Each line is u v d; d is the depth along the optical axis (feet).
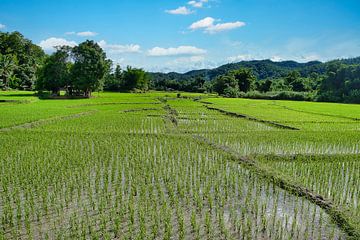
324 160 52.90
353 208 32.94
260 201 34.47
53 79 218.59
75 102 171.42
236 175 43.11
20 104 152.25
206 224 28.19
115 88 359.66
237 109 145.48
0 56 292.81
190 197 35.17
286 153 57.82
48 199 34.50
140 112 128.67
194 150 58.29
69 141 65.21
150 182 40.01
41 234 27.37
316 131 80.74
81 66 214.48
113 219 29.86
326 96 245.04
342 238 27.22
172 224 29.01
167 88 412.16
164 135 72.69
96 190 37.01
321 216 30.25
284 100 256.52
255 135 74.38
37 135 70.85
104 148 58.95
